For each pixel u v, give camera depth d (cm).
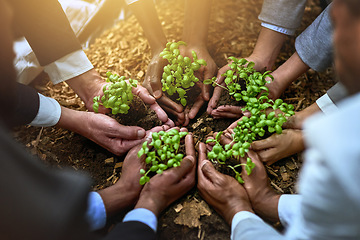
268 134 190
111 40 280
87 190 96
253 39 263
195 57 188
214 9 289
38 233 82
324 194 81
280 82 203
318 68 197
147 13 206
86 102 210
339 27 80
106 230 173
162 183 162
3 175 79
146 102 200
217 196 160
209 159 184
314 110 187
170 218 172
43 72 263
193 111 206
